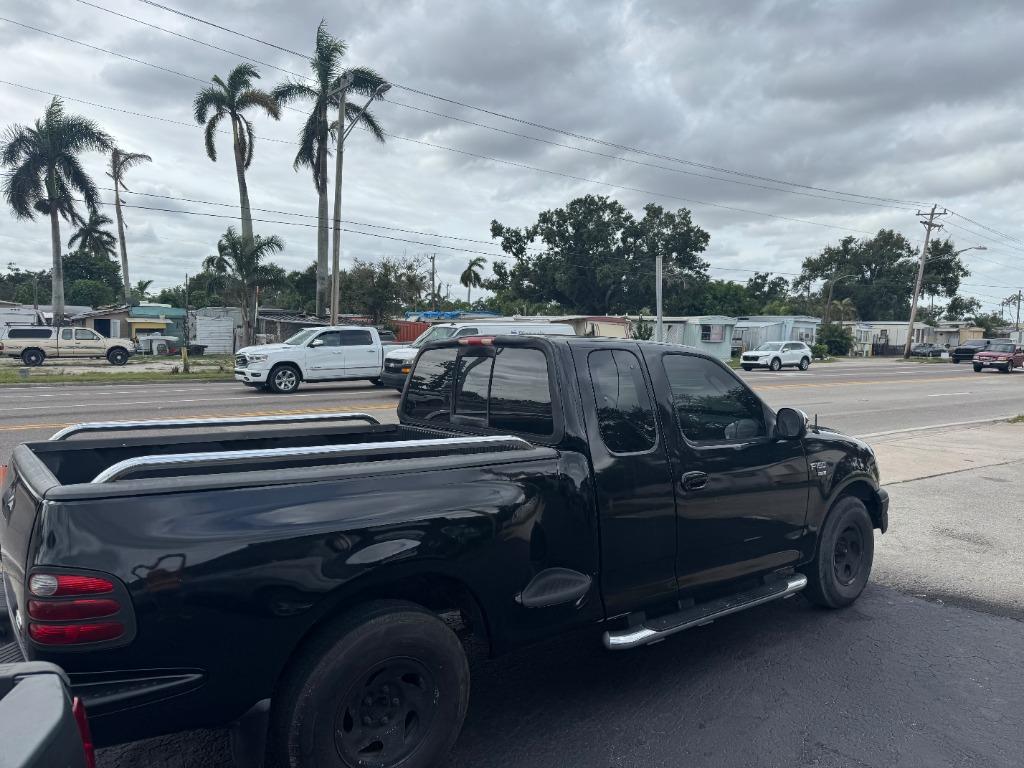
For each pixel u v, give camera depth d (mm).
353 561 2566
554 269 70812
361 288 43188
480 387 3822
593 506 3309
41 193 38906
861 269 102250
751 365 38062
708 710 3520
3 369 29312
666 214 71438
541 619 3143
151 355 43844
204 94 40219
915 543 6496
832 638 4426
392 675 2680
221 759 3031
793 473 4301
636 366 3676
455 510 2830
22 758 1403
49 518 2201
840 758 3143
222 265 38438
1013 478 9367
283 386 19594
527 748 3158
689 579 3754
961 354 48562
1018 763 3135
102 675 2219
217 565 2340
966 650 4289
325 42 36562
